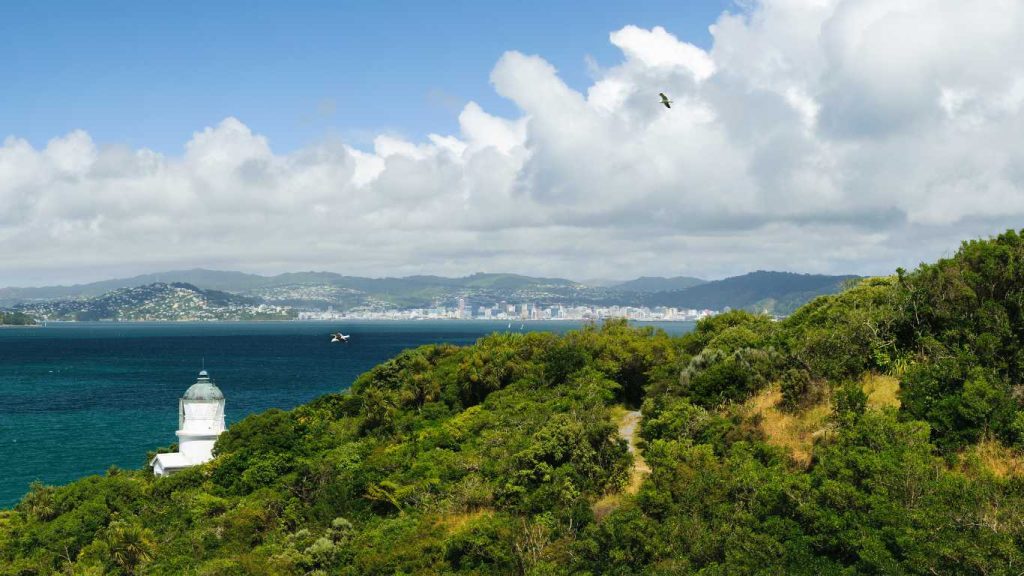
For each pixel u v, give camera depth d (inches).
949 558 1007.0
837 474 1250.6
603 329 3644.2
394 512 2288.4
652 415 2105.1
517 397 3093.0
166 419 5748.0
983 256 1784.0
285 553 2001.7
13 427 5383.9
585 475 1804.9
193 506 2618.1
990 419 1357.0
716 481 1369.3
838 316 2159.2
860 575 1067.3
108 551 2253.9
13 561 2372.0
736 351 2250.2
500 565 1566.2
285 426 3225.9
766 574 1102.4
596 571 1353.3
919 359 1734.7
